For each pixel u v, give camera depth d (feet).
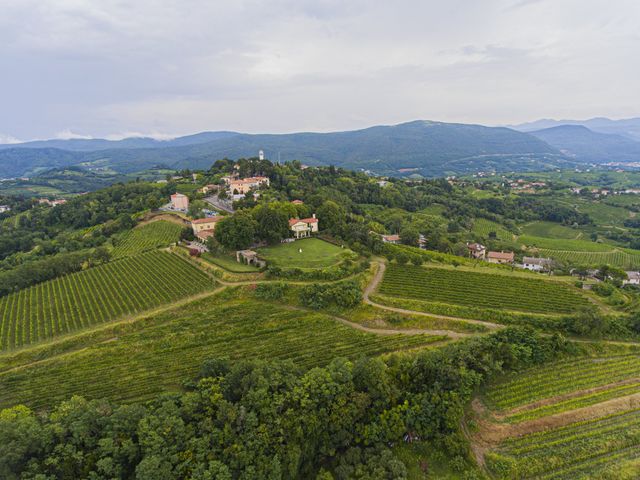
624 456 193.47
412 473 195.93
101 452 170.30
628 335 286.46
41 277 402.11
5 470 153.58
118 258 455.63
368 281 367.25
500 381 243.40
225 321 301.84
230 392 209.15
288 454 189.57
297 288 342.85
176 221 583.99
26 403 214.48
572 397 231.30
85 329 298.56
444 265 419.95
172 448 173.78
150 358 258.16
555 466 190.70
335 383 212.84
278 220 450.30
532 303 326.03
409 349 269.03
